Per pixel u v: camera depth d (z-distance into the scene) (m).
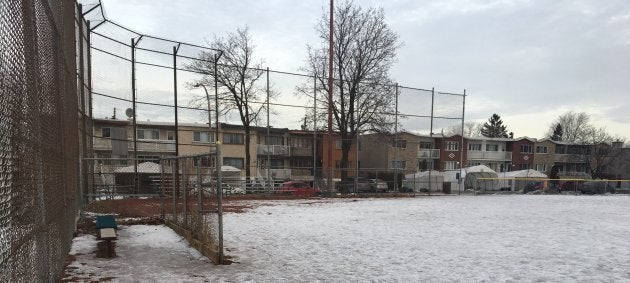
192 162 7.71
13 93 2.46
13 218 2.40
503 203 19.91
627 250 7.62
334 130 28.11
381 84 25.38
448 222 11.67
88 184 13.27
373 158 31.44
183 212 8.12
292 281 5.28
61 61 5.30
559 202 21.41
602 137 64.38
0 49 2.14
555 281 5.45
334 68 30.62
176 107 18.33
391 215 13.37
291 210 14.49
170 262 6.09
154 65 17.39
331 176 21.92
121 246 7.14
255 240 8.25
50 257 4.02
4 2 2.23
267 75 22.17
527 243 8.29
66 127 5.85
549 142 57.34
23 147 2.74
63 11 5.71
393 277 5.54
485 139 55.09
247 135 26.75
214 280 5.21
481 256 6.96
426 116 25.42
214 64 20.69
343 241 8.28
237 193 22.80
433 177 30.81
